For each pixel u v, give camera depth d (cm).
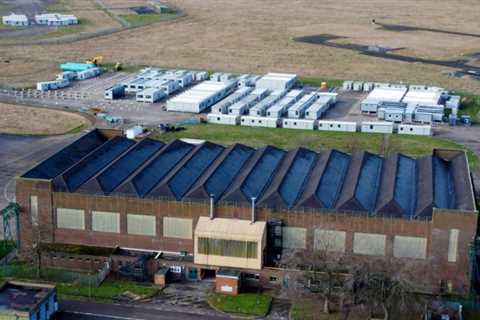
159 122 17588
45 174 10481
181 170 10519
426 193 9762
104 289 9125
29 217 10106
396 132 16900
